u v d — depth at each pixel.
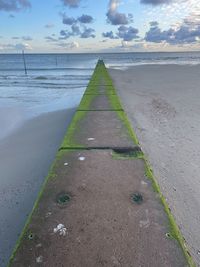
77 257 2.15
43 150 5.93
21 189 4.37
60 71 31.69
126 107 9.36
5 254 3.07
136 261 2.10
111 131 5.07
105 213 2.67
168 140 6.15
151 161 5.07
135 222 2.53
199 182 4.38
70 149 4.23
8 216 3.71
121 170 3.55
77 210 2.72
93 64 50.31
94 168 3.61
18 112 9.67
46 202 2.87
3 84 17.95
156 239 2.31
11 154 5.77
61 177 3.39
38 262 2.12
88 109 6.82
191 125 7.26
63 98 12.42
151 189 3.10
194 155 5.36
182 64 36.31
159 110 8.96
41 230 2.45
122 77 19.50
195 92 12.29
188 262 2.10
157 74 21.53
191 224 3.39
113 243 2.28
